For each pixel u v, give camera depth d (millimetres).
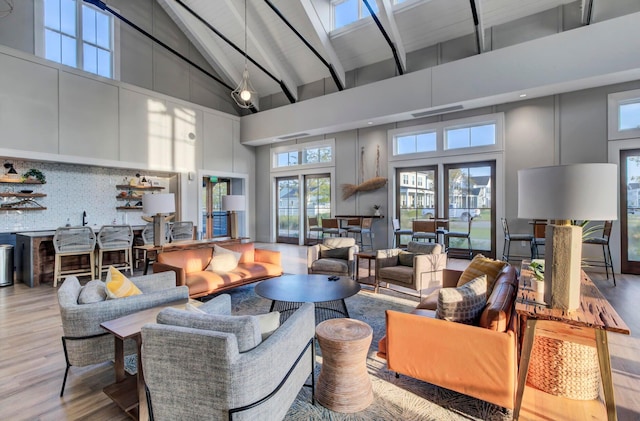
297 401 2014
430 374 1963
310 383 2217
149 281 2855
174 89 7961
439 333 1917
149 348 1448
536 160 5770
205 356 1356
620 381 2172
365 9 6762
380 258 4238
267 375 1461
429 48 6613
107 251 5738
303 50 7668
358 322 2197
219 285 3738
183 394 1422
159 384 1459
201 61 8570
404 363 2047
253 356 1402
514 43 5781
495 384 1770
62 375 2311
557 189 1621
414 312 2391
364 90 7035
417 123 7043
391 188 7410
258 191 9805
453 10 5941
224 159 8898
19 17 5641
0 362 2494
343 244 4801
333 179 8328
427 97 6234
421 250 4215
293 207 9266
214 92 8867
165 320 1540
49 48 6043
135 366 2447
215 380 1355
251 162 9703
